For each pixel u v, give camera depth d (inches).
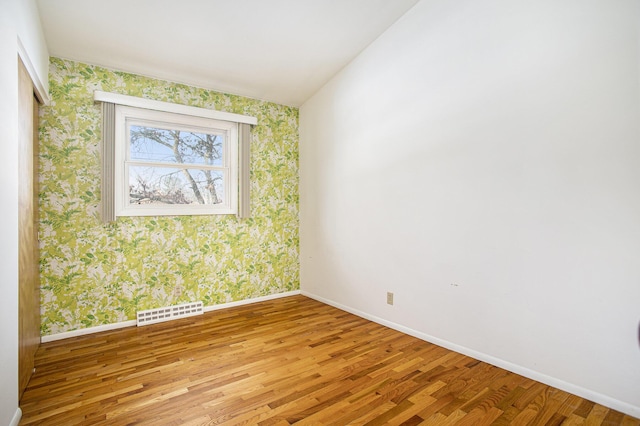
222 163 154.2
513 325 88.0
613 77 70.8
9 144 64.7
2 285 59.6
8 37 64.3
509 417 68.8
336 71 147.8
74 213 117.0
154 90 135.0
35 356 98.9
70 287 116.5
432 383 82.7
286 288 172.9
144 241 131.3
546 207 81.5
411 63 115.2
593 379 73.9
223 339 113.1
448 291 104.0
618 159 70.4
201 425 66.4
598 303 73.2
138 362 95.1
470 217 97.8
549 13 80.5
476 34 95.7
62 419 68.5
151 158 135.9
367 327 125.0
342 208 147.6
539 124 82.6
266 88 153.9
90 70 121.1
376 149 130.0
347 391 79.2
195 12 103.4
